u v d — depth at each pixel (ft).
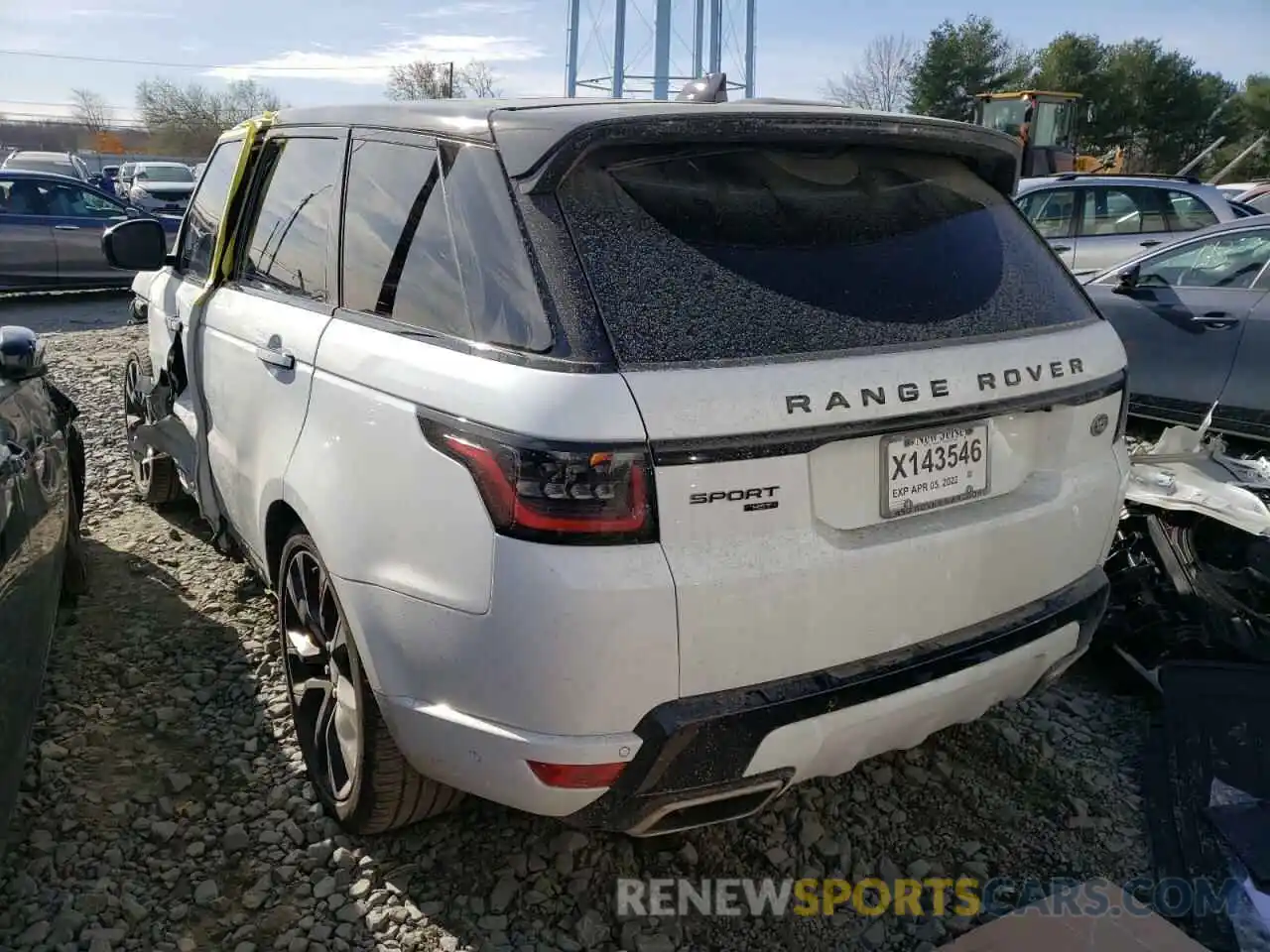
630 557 6.45
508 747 6.86
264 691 11.37
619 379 6.49
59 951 7.82
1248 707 10.32
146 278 16.24
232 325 10.94
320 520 8.28
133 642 12.41
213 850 8.98
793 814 9.49
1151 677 11.30
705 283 7.10
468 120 7.97
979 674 7.79
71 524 13.10
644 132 7.23
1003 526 7.92
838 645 7.18
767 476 6.77
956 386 7.55
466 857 8.89
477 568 6.75
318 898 8.45
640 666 6.54
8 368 10.36
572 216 7.06
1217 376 20.30
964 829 9.43
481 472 6.71
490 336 7.07
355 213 9.17
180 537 15.71
